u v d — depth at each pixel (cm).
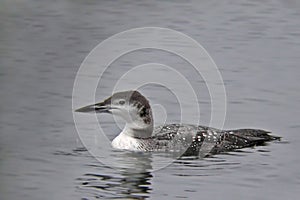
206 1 3922
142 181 1984
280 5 3859
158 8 3781
